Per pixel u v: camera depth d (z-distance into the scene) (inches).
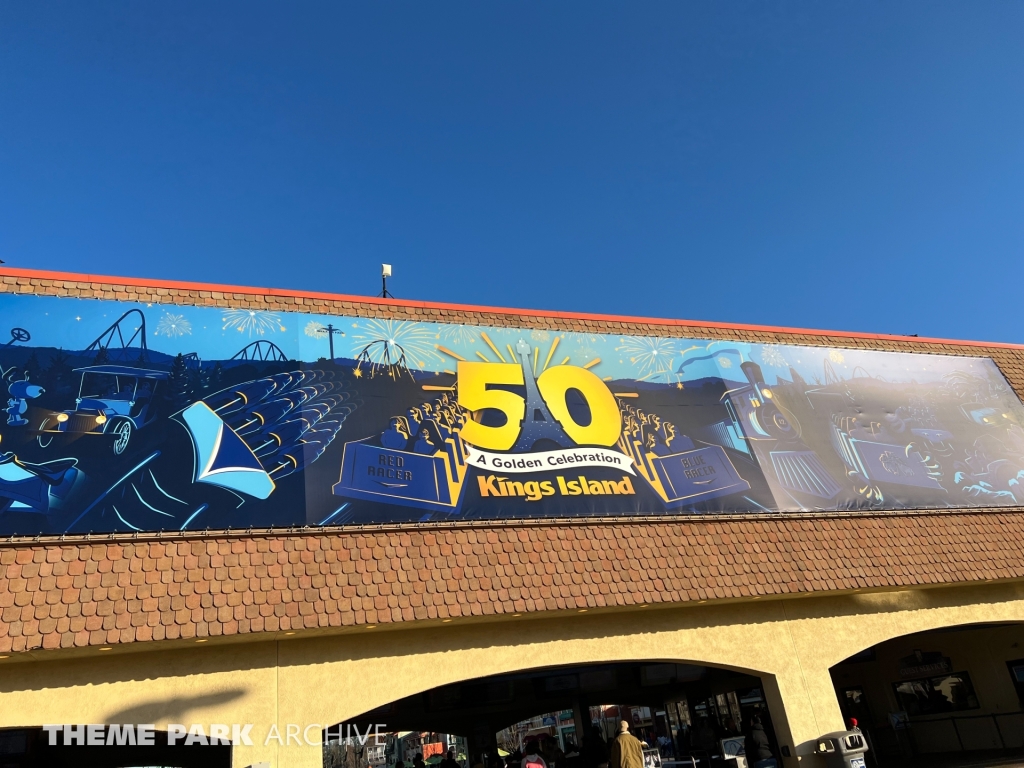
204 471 416.8
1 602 339.9
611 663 463.5
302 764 368.2
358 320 523.5
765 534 512.4
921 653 736.3
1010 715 646.5
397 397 493.0
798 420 598.2
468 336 547.5
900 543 535.8
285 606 379.2
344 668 395.9
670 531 492.1
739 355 625.3
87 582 357.7
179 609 362.0
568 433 519.5
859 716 780.6
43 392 414.9
